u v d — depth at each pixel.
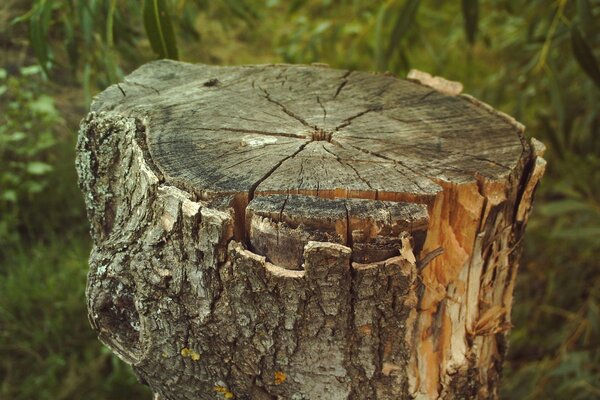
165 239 0.94
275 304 0.92
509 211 1.00
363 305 0.92
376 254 0.90
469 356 1.02
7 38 1.92
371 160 0.98
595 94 1.60
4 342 1.57
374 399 0.97
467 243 0.97
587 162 1.82
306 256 0.89
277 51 2.04
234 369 0.96
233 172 0.95
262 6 2.67
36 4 1.39
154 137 1.01
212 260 0.92
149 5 1.24
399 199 0.93
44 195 1.89
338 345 0.94
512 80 1.92
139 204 0.98
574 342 1.63
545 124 1.63
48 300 1.62
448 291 0.98
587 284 1.72
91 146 1.06
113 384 1.53
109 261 0.98
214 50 2.31
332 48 2.01
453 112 1.08
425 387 0.99
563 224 1.74
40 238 1.78
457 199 0.95
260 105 1.07
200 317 0.95
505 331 1.07
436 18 2.36
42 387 1.52
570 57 1.66
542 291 1.75
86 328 1.61
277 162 0.97
